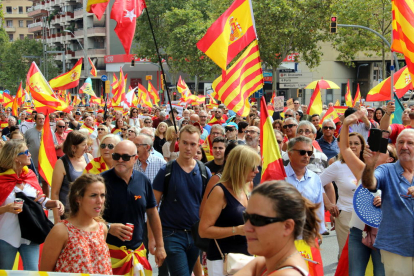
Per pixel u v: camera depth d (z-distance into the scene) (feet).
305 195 17.97
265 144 17.60
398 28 25.46
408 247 14.90
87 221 13.24
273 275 7.42
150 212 16.72
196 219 18.10
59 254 12.82
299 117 48.39
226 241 15.08
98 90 253.24
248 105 23.35
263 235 7.73
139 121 56.39
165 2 156.56
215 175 17.13
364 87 181.16
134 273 15.40
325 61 177.37
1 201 17.11
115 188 15.83
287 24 104.47
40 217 17.78
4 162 17.10
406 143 15.06
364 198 16.48
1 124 61.05
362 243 17.37
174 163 18.47
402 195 15.08
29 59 252.83
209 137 30.37
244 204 15.06
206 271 16.78
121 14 24.79
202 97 87.15
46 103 33.06
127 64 217.36
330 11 105.50
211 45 22.70
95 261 13.05
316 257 15.58
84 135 20.26
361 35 115.75
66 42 267.39
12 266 17.52
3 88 275.18
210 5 162.20
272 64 111.14
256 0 103.40
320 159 25.68
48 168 25.94
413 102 83.92
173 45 145.38
